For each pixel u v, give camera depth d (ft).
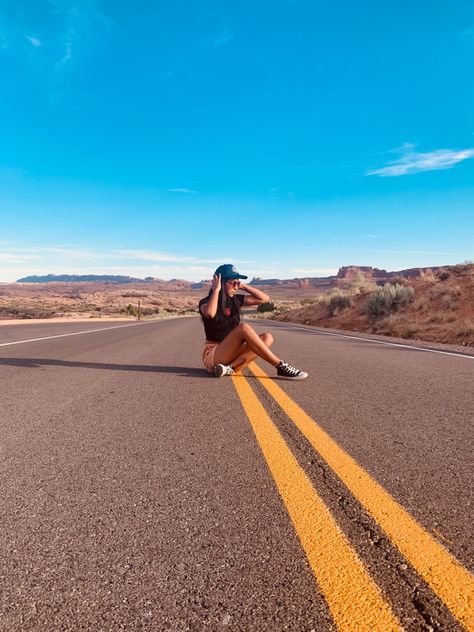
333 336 49.03
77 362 22.59
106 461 7.69
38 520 5.42
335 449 8.19
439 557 4.42
